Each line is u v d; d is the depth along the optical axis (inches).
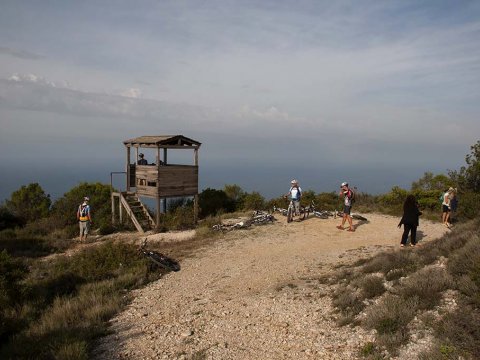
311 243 580.1
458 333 209.9
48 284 439.5
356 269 397.1
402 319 244.4
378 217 794.2
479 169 810.2
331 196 1038.4
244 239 628.1
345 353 230.5
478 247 301.3
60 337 274.2
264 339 268.7
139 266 491.5
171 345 270.4
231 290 394.9
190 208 890.1
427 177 1063.6
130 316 335.6
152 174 783.1
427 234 602.9
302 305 323.3
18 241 706.2
